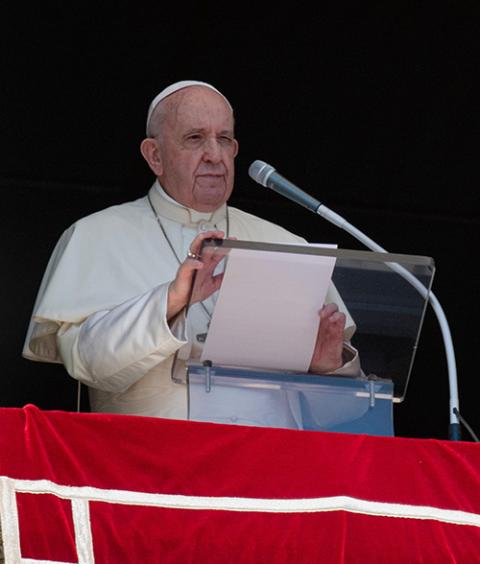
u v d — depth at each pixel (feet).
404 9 82.33
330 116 85.10
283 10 82.07
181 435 43.47
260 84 84.12
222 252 47.91
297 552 43.42
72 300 61.46
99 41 81.76
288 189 55.47
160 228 65.46
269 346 49.83
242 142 85.35
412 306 49.47
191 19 81.92
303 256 47.75
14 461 42.88
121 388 56.75
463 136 85.61
